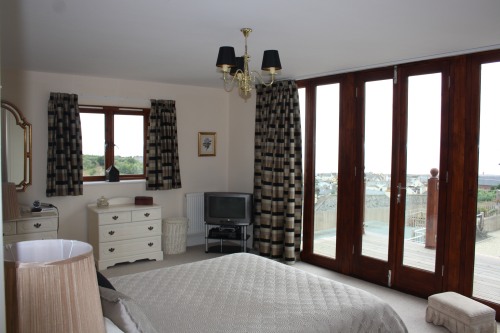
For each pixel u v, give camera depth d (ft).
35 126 16.42
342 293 8.76
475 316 10.65
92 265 3.60
